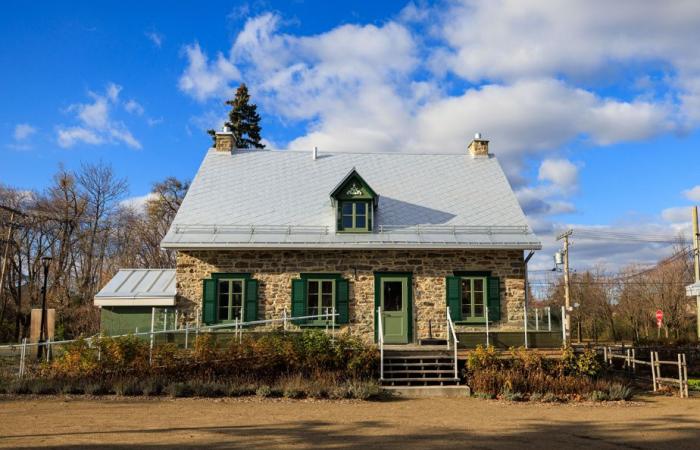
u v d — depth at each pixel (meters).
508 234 19.67
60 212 38.78
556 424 11.20
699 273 26.17
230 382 15.02
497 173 23.25
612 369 19.73
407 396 14.86
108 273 38.88
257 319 18.73
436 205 21.14
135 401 13.50
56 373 15.11
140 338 16.52
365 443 9.16
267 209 20.47
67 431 9.77
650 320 43.81
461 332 18.75
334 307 18.89
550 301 46.78
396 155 24.27
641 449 9.05
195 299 18.83
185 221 19.58
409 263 19.23
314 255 19.16
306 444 9.02
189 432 9.87
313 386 14.55
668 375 20.62
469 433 10.16
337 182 22.19
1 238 34.16
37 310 21.47
